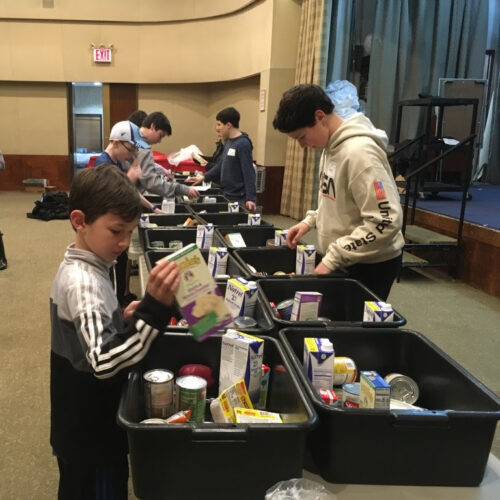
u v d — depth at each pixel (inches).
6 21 326.0
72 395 40.2
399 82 241.1
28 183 345.4
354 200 67.8
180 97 343.3
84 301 36.6
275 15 244.4
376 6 231.8
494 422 34.8
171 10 318.7
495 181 281.3
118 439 42.3
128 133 115.5
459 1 234.8
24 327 126.1
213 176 170.7
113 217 37.7
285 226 239.3
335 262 67.4
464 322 138.0
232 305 58.0
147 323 35.3
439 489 35.8
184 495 33.6
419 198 211.9
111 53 331.9
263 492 33.7
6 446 80.7
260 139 268.2
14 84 339.6
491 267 161.2
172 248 87.7
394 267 71.8
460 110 227.6
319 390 42.1
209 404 44.2
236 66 293.9
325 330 49.5
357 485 35.9
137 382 40.4
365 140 65.2
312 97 65.4
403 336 49.8
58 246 207.0
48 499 70.1
